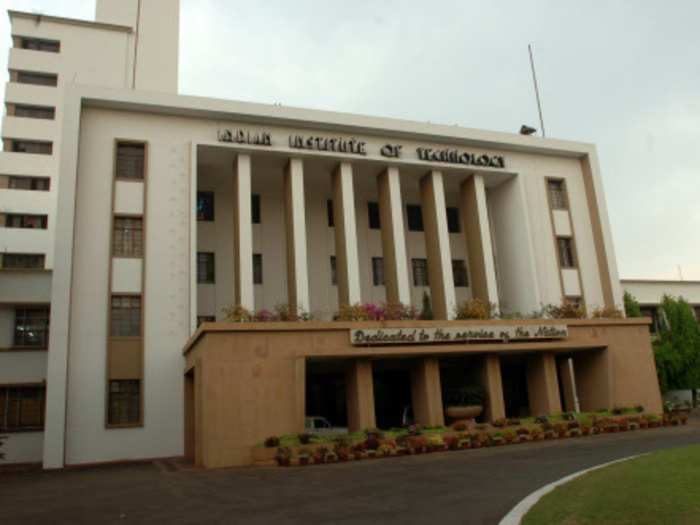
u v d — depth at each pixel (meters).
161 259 25.50
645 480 10.61
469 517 9.38
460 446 19.72
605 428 23.14
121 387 24.00
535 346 24.08
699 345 36.72
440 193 31.00
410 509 10.27
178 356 24.72
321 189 33.00
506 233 33.56
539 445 19.89
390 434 20.12
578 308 29.14
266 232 31.36
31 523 10.59
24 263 38.06
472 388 23.64
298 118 28.06
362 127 29.16
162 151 26.62
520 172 33.00
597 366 26.09
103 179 25.59
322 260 32.06
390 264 29.47
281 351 20.64
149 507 11.73
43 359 27.78
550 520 8.50
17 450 26.62
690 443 18.31
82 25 42.50
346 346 21.59
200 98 26.94
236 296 26.75
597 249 33.75
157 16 44.03
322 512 10.36
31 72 41.03
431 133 30.53
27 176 39.47
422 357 23.14
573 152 34.31
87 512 11.48
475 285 31.55
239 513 10.62
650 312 42.28
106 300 24.47
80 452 22.77
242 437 19.39
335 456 18.06
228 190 31.12
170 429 23.97
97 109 26.17
